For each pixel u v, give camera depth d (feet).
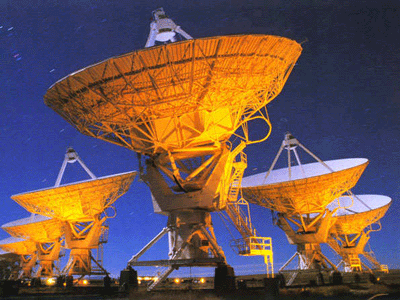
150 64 78.59
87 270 161.48
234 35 76.84
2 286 103.55
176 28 98.07
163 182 100.37
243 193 151.53
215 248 96.27
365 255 211.61
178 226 97.50
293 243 147.84
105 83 82.07
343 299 80.59
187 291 97.19
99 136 98.48
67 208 161.99
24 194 159.74
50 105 94.02
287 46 85.92
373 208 201.05
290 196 146.10
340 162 153.69
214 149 97.14
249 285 133.18
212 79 82.33
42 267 203.82
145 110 89.25
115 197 165.78
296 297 86.12
